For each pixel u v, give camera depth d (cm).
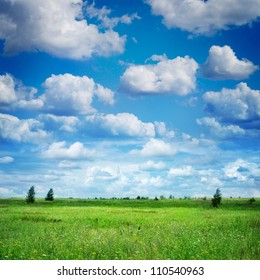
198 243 1390
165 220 2953
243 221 2567
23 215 3469
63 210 4591
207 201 10156
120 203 8625
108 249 1314
